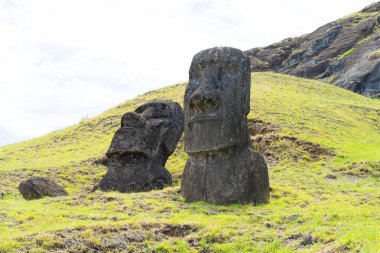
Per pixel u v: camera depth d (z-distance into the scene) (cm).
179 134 1808
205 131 1366
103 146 2483
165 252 984
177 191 1452
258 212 1225
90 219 1134
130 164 1648
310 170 1917
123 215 1171
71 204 1318
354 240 880
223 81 1382
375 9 6819
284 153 2103
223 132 1347
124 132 1677
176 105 1838
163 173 1702
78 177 2003
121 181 1619
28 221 1104
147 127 1698
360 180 1773
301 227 1045
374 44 5625
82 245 960
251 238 1017
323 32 6694
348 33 6247
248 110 1392
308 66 5953
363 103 3616
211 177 1350
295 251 934
